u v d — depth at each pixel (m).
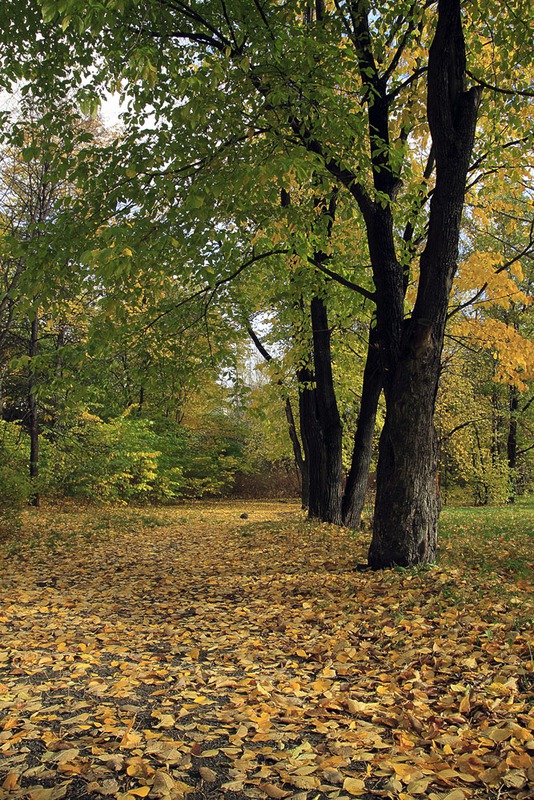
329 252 8.97
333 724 3.13
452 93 6.67
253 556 9.25
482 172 9.83
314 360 12.88
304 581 6.91
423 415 7.05
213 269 7.62
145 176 6.15
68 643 4.91
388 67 8.28
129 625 5.60
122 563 9.41
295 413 19.56
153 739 2.94
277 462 32.28
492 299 9.42
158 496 25.28
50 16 4.27
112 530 13.73
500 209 10.62
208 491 32.34
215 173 5.72
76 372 7.81
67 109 6.80
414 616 5.04
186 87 5.03
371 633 4.78
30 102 7.46
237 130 6.04
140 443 21.28
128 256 4.97
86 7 4.35
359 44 7.56
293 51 6.02
